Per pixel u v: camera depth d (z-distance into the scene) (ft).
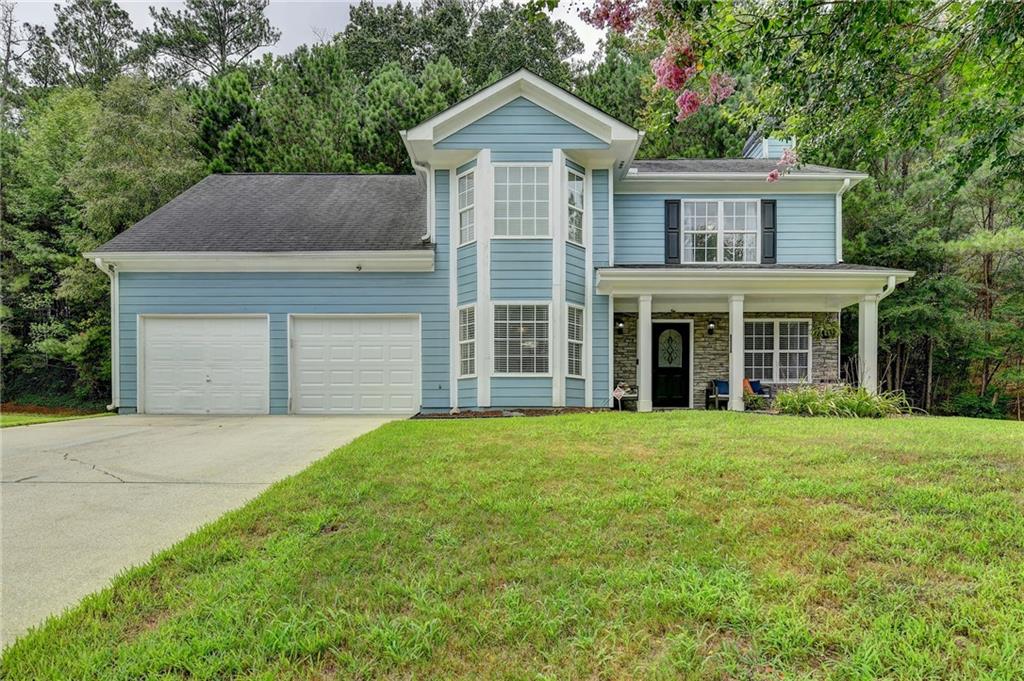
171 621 8.25
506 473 14.60
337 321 37.06
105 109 53.62
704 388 41.91
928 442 17.26
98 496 14.40
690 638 7.64
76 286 52.01
